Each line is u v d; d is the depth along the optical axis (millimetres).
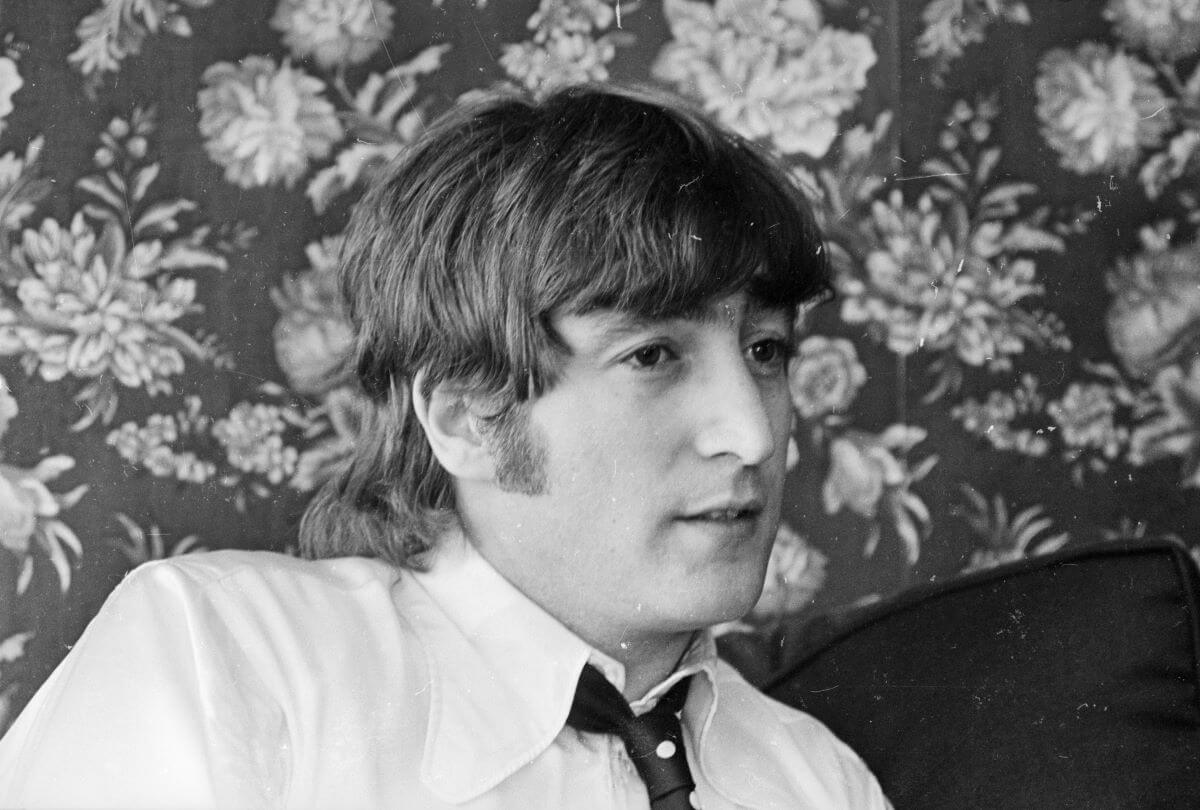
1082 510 1695
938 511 1676
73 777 908
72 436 1503
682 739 1106
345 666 1032
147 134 1550
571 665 1062
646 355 1030
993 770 1231
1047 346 1713
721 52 1675
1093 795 1197
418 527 1159
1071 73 1735
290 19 1591
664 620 1023
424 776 999
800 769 1211
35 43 1532
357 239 1233
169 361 1533
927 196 1708
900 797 1251
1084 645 1267
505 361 1051
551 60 1636
